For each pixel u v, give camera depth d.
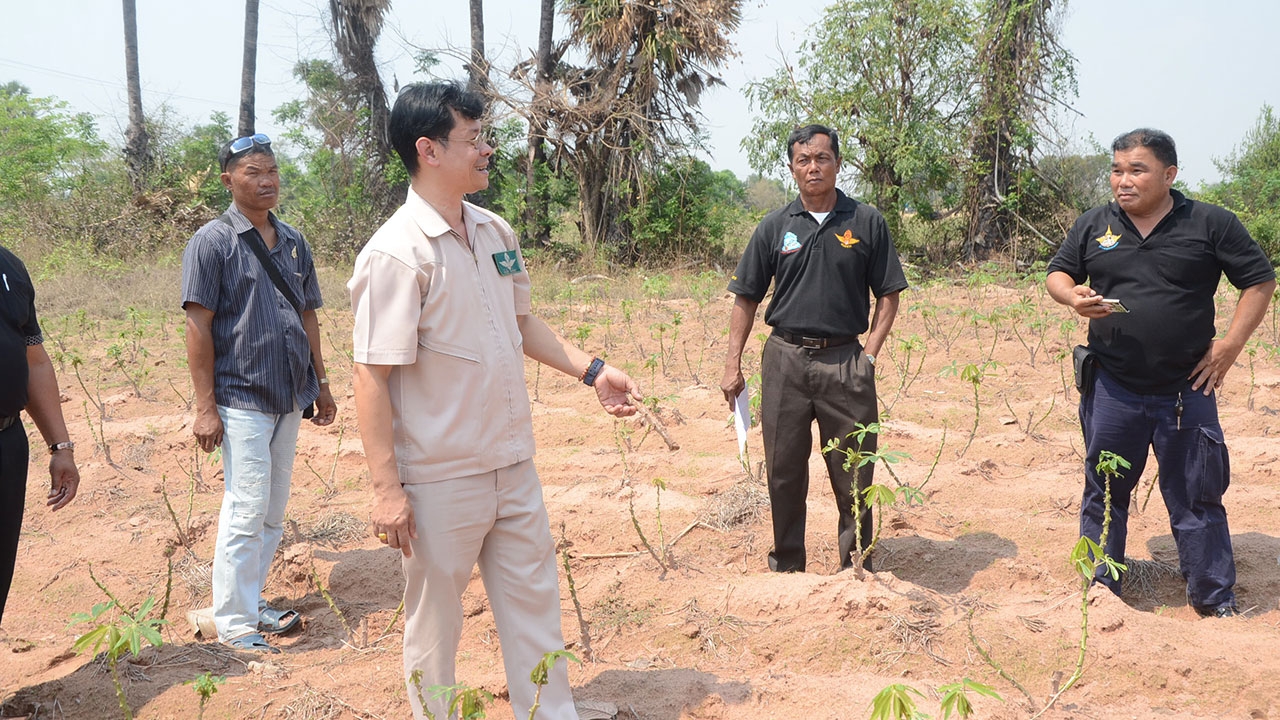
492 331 2.68
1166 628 3.38
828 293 3.82
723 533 4.54
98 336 10.35
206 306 3.56
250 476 3.64
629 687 3.24
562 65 19.94
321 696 3.20
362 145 20.34
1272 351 7.50
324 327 10.77
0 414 3.12
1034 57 16.67
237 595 3.67
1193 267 3.64
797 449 3.99
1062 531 4.45
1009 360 8.09
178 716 3.19
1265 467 5.24
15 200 23.39
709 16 17.77
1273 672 3.10
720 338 9.46
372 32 19.84
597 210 19.84
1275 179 19.17
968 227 17.92
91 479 5.59
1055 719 2.96
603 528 4.60
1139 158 3.63
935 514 4.73
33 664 3.67
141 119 21.59
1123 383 3.80
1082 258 3.94
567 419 6.64
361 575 4.28
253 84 21.61
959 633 3.38
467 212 2.71
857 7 17.08
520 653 2.79
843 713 3.00
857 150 17.39
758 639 3.54
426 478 2.61
